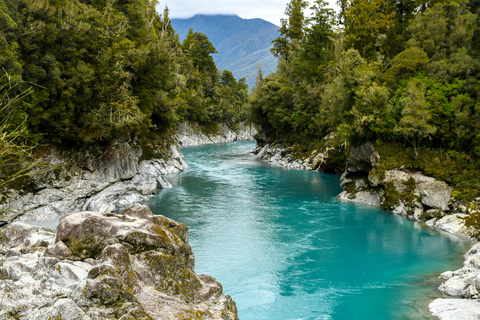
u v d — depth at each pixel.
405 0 63.66
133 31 53.50
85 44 38.28
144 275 10.09
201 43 129.88
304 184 51.41
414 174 37.00
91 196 37.47
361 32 53.22
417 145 40.09
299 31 90.69
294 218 34.69
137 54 45.56
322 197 43.59
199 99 117.50
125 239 10.82
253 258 24.91
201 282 11.65
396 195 37.09
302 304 18.73
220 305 10.80
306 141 72.12
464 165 35.91
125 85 40.91
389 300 19.05
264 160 79.25
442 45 50.47
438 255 25.50
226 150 100.38
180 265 10.96
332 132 64.31
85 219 11.19
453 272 21.75
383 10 57.56
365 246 27.36
